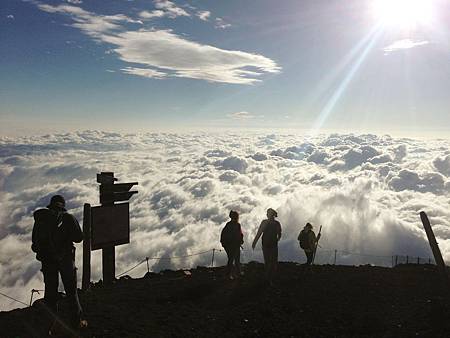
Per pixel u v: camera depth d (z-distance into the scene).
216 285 8.27
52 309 5.26
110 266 8.99
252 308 6.89
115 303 6.89
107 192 8.91
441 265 7.60
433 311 6.61
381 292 7.92
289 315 6.66
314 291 7.96
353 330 6.09
